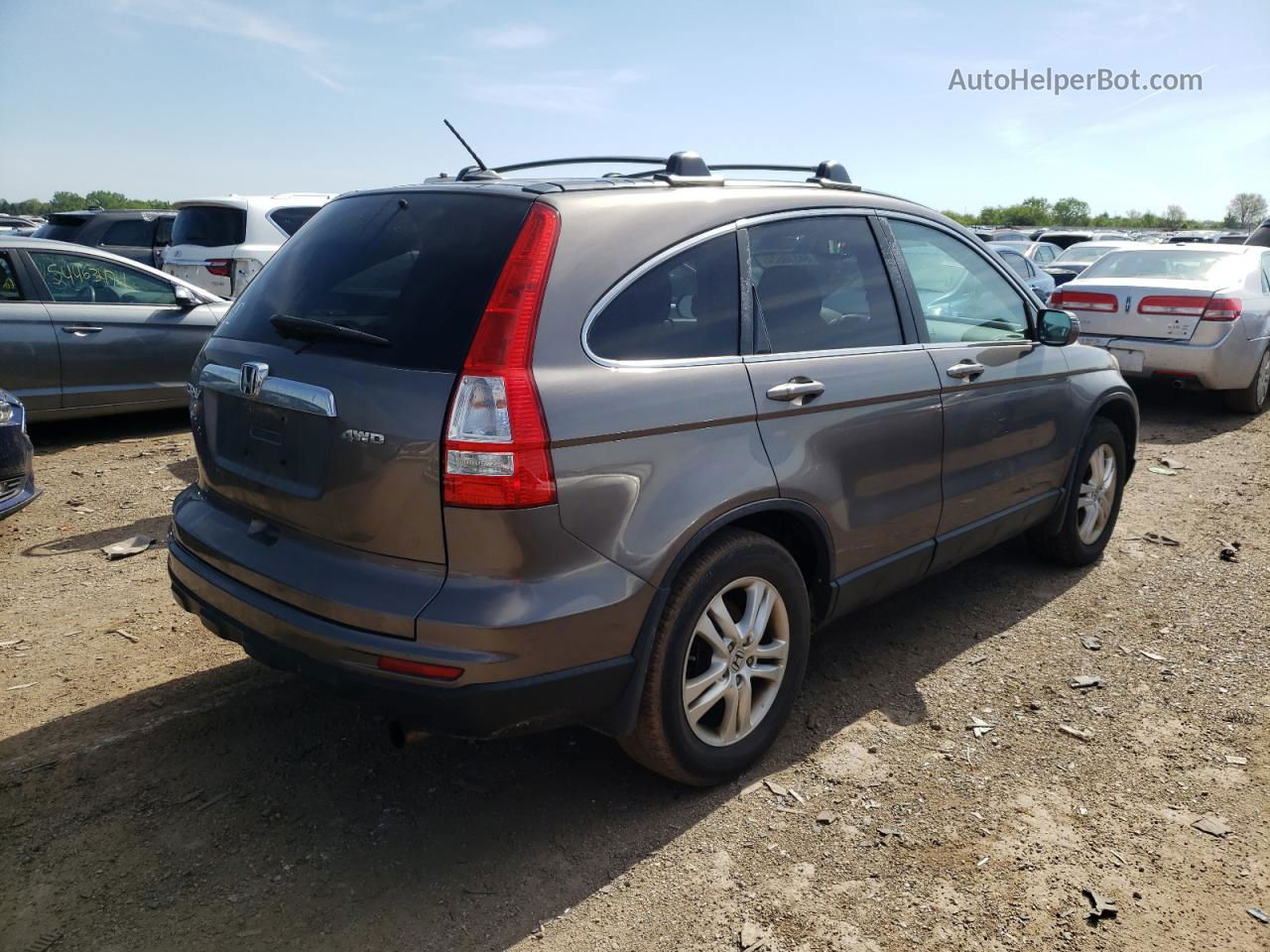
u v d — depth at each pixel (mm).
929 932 2494
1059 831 2895
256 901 2557
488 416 2410
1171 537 5523
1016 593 4723
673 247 2877
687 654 2844
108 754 3203
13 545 5207
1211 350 8344
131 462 6969
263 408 2832
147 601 4504
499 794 3059
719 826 2912
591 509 2555
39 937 2408
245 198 10594
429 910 2545
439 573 2479
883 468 3451
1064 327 4285
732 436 2904
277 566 2732
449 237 2721
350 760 3219
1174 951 2436
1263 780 3152
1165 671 3908
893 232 3748
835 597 3385
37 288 7324
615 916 2543
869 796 3064
